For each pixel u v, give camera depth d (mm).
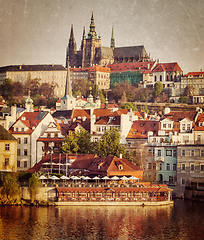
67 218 169500
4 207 182375
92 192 185750
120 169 199750
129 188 187000
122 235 155375
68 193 185750
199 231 159250
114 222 166375
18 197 187500
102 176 196125
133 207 184625
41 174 197875
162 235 155750
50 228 159375
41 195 186875
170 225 164375
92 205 185125
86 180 193500
